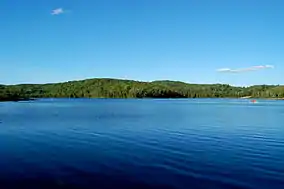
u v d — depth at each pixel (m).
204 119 66.94
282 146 32.66
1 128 48.34
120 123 56.81
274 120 65.50
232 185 19.53
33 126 51.25
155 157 26.94
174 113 87.44
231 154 28.41
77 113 84.75
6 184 19.56
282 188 19.05
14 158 26.55
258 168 23.44
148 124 54.97
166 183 19.83
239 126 52.72
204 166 23.89
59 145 33.09
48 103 161.00
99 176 21.17
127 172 22.16
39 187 19.06
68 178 20.80
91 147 31.86
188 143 34.59
